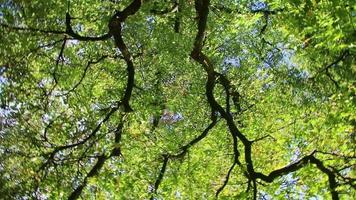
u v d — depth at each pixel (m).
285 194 15.92
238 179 18.88
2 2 10.23
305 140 17.72
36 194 10.91
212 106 15.74
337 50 11.54
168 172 16.47
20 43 10.77
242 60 19.98
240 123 19.39
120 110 14.48
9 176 10.50
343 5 10.73
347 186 14.62
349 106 12.23
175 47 15.30
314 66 16.61
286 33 12.96
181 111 18.89
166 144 16.66
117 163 15.09
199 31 14.30
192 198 17.77
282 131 19.42
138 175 14.97
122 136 15.11
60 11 12.02
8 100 10.80
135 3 13.35
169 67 17.03
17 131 10.77
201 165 18.52
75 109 13.35
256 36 19.83
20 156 10.78
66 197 12.65
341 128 13.89
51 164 11.84
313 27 11.54
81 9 13.88
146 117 16.19
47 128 11.97
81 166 12.95
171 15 14.99
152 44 15.60
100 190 14.30
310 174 15.24
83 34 15.70
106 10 14.02
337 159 14.45
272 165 19.22
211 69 15.27
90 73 15.99
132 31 15.69
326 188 15.07
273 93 18.95
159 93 17.31
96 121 14.09
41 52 12.27
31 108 11.48
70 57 14.55
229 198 15.74
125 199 14.68
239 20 17.02
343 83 12.22
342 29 10.77
